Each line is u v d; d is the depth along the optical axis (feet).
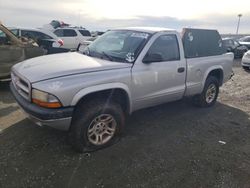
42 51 23.75
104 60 13.20
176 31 15.78
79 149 11.73
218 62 19.12
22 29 37.37
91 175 10.40
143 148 12.80
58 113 10.48
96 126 11.98
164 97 15.08
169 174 10.84
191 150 13.00
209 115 18.29
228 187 10.32
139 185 10.02
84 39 52.80
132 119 16.48
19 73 11.91
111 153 12.12
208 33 18.40
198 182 10.48
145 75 13.39
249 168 11.78
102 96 12.23
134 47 13.61
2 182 9.61
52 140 12.86
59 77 10.77
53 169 10.59
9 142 12.47
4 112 16.26
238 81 31.12
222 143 14.06
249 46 67.31
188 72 16.28
